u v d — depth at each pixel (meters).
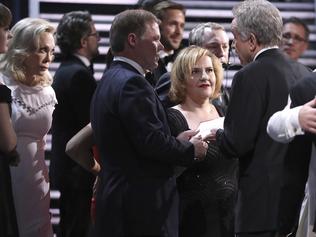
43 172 18.92
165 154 15.33
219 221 17.02
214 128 16.39
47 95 18.80
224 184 17.08
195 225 16.98
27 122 18.47
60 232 21.88
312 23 27.27
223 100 19.11
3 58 18.52
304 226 13.98
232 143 15.31
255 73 15.38
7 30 16.62
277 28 15.77
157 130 15.21
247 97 15.28
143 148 15.21
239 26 15.91
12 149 16.61
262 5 15.82
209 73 17.50
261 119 15.37
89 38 22.48
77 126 21.70
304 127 12.69
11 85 18.36
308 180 13.80
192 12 26.75
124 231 15.36
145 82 15.40
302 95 13.52
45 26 18.48
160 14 20.86
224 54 19.12
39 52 18.39
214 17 26.86
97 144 15.89
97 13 26.38
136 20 15.80
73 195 21.62
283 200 13.76
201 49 17.62
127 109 15.16
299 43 24.30
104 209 15.57
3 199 16.20
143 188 15.37
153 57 15.91
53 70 26.03
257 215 15.45
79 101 21.61
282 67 15.57
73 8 26.27
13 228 16.33
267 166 15.41
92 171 18.28
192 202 16.97
